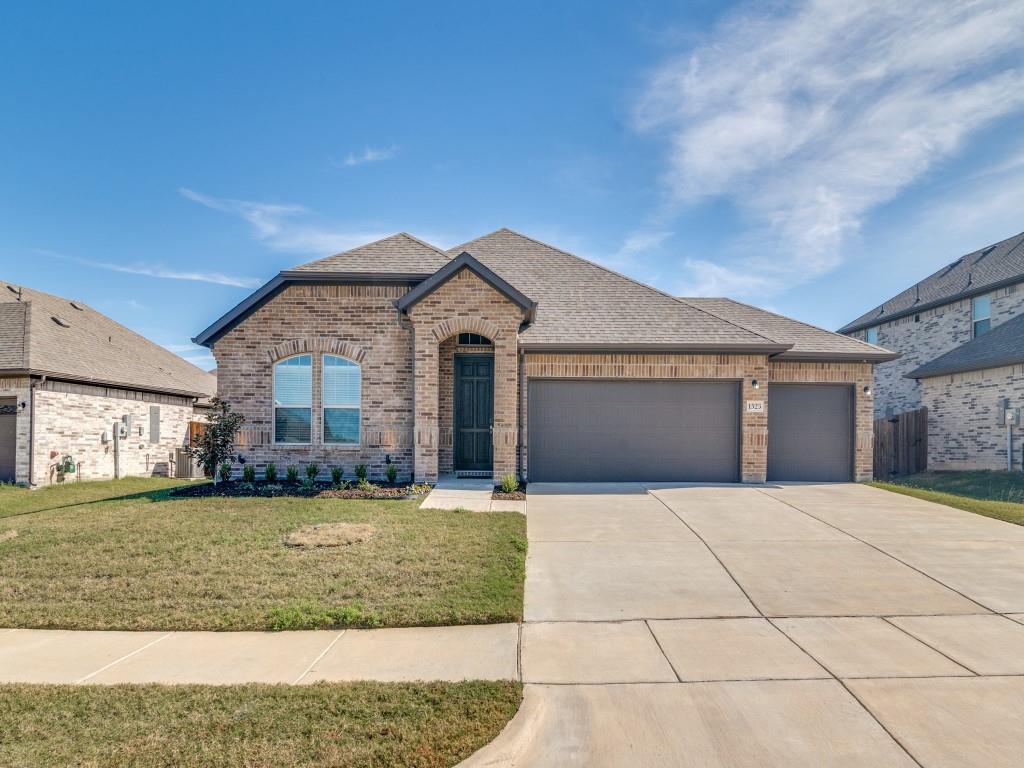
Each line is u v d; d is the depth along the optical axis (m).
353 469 13.95
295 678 5.02
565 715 4.50
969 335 21.66
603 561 8.27
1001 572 7.84
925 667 5.27
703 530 9.81
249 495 12.00
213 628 6.09
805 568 8.00
